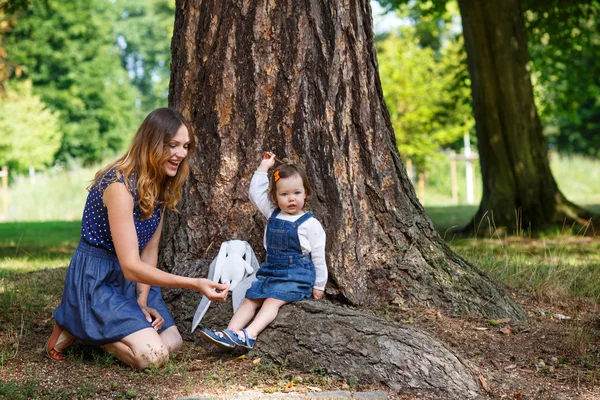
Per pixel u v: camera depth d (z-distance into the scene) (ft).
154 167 11.68
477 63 35.63
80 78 102.01
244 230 13.74
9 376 11.12
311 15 13.47
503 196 35.12
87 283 11.85
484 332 13.37
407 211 14.44
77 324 11.73
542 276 19.25
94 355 12.07
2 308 15.34
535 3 40.55
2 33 80.64
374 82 14.11
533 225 34.40
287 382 10.80
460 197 81.46
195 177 13.96
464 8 35.63
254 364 11.56
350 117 13.73
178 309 13.43
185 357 12.10
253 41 13.57
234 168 13.76
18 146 79.30
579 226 33.81
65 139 99.30
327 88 13.51
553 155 98.58
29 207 64.54
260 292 12.17
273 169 13.52
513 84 35.17
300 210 12.77
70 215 63.87
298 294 12.16
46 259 25.31
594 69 49.08
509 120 35.22
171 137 11.68
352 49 13.74
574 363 12.38
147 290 12.59
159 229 12.89
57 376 11.16
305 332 11.51
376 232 14.02
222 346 11.46
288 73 13.51
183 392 10.36
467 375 10.96
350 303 13.42
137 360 11.36
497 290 14.71
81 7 103.60
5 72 69.97
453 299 14.12
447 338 12.80
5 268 22.52
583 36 45.60
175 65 14.51
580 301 16.83
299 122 13.50
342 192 13.50
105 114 104.37
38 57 99.66
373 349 11.03
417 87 66.90
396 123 67.46
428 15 44.47
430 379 10.72
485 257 22.33
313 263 12.54
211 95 13.82
